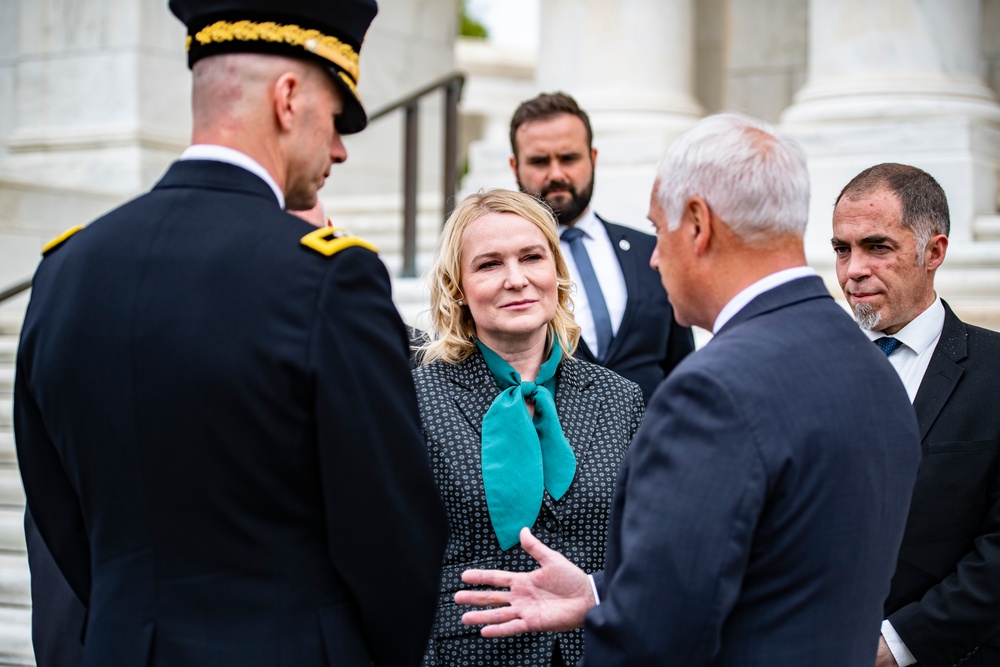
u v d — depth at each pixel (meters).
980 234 6.75
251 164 2.41
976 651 3.14
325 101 2.47
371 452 2.33
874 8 7.36
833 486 2.19
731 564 2.12
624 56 7.93
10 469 5.92
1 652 4.84
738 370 2.21
